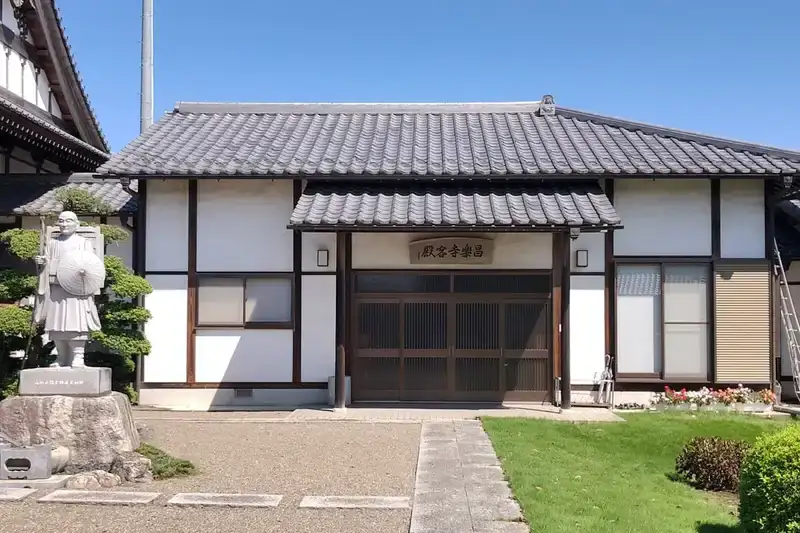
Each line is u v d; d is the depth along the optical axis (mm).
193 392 13570
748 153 13688
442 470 7984
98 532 5883
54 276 8383
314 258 13664
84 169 19250
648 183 13516
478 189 13477
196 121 16219
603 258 13445
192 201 13742
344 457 8789
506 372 13453
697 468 8539
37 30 17266
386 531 5938
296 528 6000
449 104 17016
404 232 12766
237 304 13695
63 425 7961
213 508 6543
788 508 5438
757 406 12883
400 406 13070
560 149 14320
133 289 12055
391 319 13539
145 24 21797
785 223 15445
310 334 13602
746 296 13219
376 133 15562
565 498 6949
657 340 13375
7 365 11805
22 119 14461
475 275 13492
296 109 16906
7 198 15156
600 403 13234
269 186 13766
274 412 12781
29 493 6949
